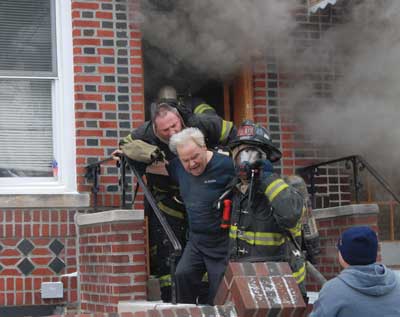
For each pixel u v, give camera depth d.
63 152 8.70
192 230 7.04
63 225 8.42
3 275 8.24
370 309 4.95
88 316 6.07
